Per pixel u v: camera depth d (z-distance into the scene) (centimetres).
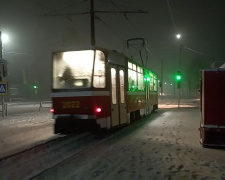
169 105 3481
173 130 1200
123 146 863
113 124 1106
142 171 595
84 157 725
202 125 859
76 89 1039
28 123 1530
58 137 1058
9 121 1636
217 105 833
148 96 1853
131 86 1364
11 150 834
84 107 1021
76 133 1154
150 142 927
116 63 1162
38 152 800
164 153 763
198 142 923
